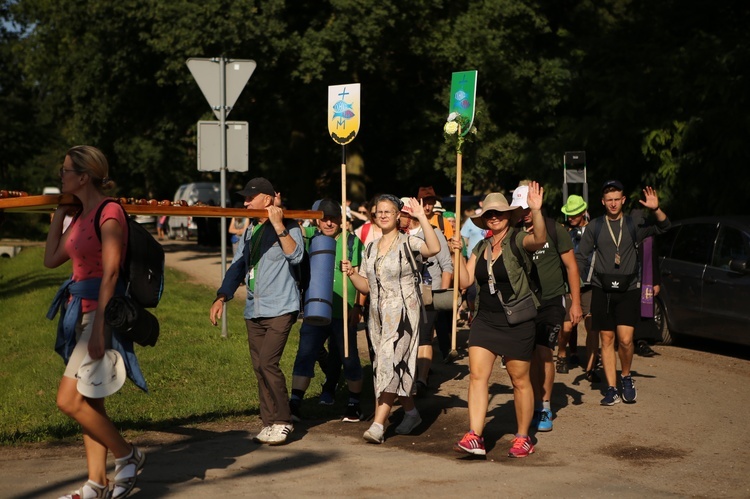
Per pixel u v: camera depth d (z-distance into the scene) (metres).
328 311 7.77
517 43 27.28
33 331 13.71
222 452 7.11
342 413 8.82
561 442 7.51
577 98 27.05
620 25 23.12
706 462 6.85
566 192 17.84
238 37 24.64
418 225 9.48
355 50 25.09
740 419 8.36
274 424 7.44
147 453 7.04
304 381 8.44
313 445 7.43
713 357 12.20
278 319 7.45
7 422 8.29
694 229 12.98
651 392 9.67
